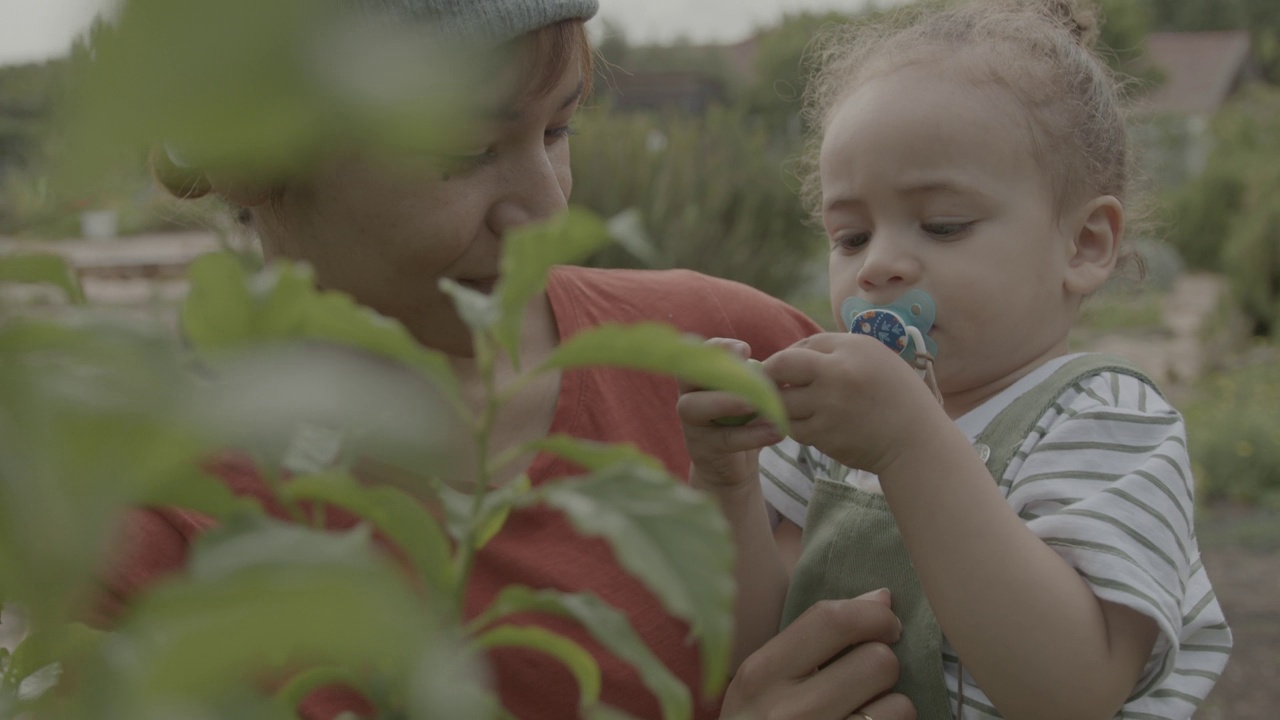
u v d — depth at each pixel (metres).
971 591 1.04
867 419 1.06
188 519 1.03
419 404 0.27
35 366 0.26
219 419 0.24
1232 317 10.98
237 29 0.16
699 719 1.27
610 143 6.87
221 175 0.22
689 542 0.39
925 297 1.25
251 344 0.32
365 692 0.42
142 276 1.83
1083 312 1.66
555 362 0.43
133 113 0.16
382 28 0.21
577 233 0.40
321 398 0.25
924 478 1.06
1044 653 1.04
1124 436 1.20
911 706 1.16
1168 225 1.98
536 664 1.16
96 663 0.23
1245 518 6.02
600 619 0.45
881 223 1.29
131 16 0.16
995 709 1.16
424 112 0.19
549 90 1.02
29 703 0.41
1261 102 22.08
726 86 28.25
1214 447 6.63
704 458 1.22
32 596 0.24
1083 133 1.34
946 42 1.35
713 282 1.65
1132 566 1.08
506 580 1.19
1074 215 1.33
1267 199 13.52
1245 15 42.16
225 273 0.34
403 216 1.05
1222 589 4.99
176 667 0.20
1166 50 33.62
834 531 1.31
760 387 0.40
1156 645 1.14
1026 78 1.30
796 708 1.10
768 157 7.77
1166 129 21.11
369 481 0.94
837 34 1.81
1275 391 8.35
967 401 1.34
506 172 1.07
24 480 0.24
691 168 7.15
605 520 0.39
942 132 1.25
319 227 1.08
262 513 0.39
